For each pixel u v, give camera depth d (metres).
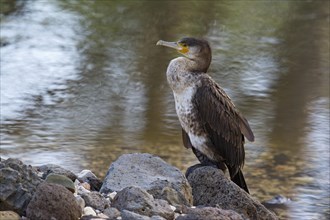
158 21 22.98
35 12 23.16
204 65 9.70
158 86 18.38
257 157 14.59
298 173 13.88
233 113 9.58
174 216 7.79
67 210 7.21
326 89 18.61
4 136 15.07
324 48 21.50
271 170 13.98
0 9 23.17
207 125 9.47
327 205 12.73
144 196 7.73
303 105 17.59
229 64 20.08
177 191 8.27
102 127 15.72
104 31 22.06
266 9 24.25
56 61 19.62
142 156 8.76
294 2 24.89
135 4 24.30
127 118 16.31
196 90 9.47
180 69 9.58
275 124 16.36
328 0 25.05
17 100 17.14
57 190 7.25
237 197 8.36
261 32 22.47
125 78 18.78
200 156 9.77
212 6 24.33
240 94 18.20
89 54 20.33
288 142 15.41
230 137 9.51
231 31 22.45
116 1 24.42
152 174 8.54
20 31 21.61
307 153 14.86
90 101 17.28
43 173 8.59
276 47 21.45
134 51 20.73
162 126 15.88
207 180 8.52
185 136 9.88
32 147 14.54
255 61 20.38
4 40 20.84
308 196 13.01
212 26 22.75
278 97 18.05
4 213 7.11
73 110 16.70
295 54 21.05
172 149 14.62
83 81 18.47
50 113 16.44
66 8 23.69
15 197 7.41
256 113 17.05
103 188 8.34
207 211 7.20
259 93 18.28
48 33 21.61
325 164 14.30
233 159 9.58
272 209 12.55
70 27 22.16
